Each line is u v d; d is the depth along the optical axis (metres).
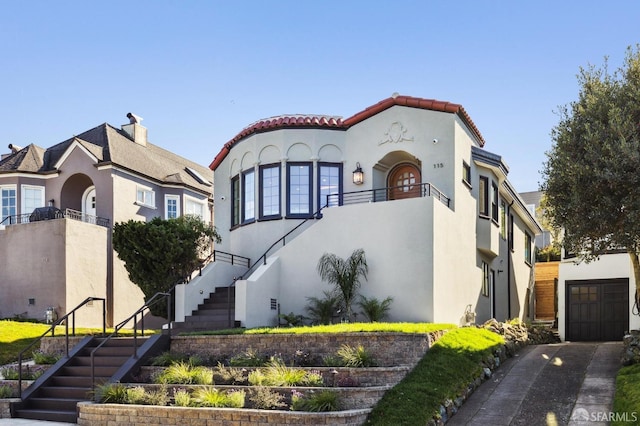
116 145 32.25
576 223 15.91
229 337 15.44
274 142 22.31
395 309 17.84
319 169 21.92
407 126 20.98
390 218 18.31
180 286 19.22
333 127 22.14
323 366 14.10
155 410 12.43
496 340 17.08
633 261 16.34
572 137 16.14
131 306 29.78
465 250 20.75
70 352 16.27
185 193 33.97
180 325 18.36
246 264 22.39
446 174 20.14
